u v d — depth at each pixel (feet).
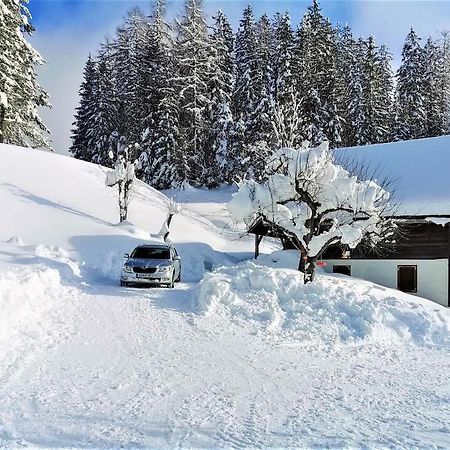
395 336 42.70
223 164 169.78
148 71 181.06
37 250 66.28
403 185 87.51
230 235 132.57
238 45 200.85
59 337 34.35
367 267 79.92
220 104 175.11
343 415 22.56
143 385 25.86
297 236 58.80
